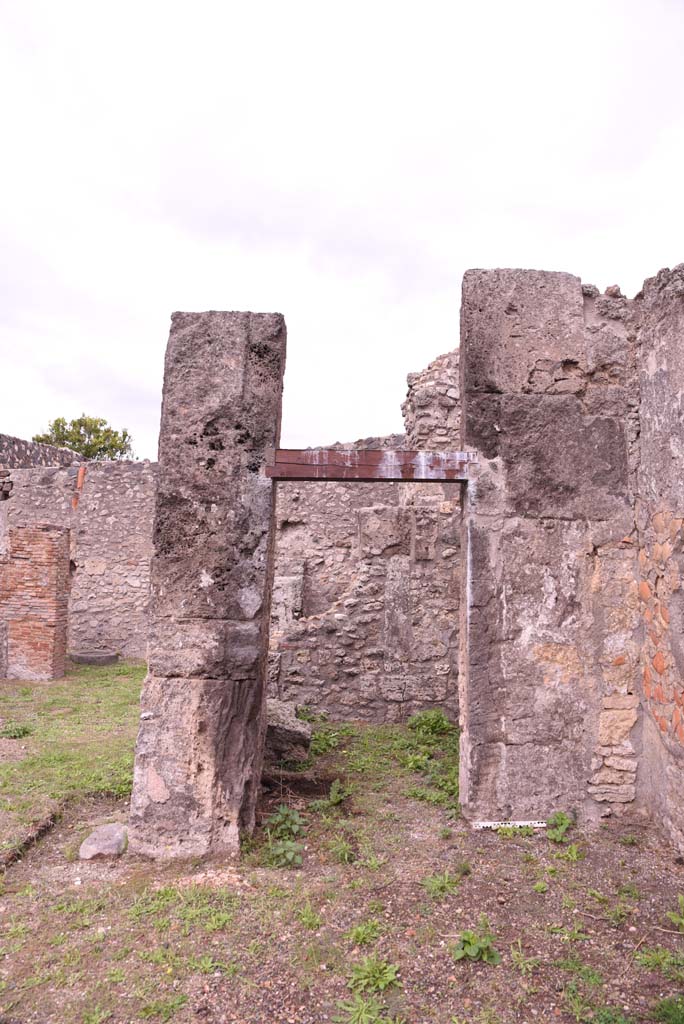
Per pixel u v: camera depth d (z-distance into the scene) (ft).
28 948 9.82
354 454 14.33
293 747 18.86
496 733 14.32
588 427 14.94
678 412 12.84
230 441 14.06
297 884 11.64
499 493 14.70
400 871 12.12
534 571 14.62
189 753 13.25
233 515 13.91
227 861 12.69
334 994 8.80
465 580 14.89
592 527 14.79
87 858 12.76
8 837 13.30
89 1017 8.35
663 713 13.33
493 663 14.42
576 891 11.37
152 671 13.53
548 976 9.09
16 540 35.45
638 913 10.66
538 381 14.98
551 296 15.20
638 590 14.70
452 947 9.75
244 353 14.26
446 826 14.17
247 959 9.53
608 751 14.39
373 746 20.84
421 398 28.12
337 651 24.98
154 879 12.00
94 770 17.72
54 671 35.24
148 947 9.83
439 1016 8.36
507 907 10.87
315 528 33.68
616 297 15.42
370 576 25.30
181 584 13.75
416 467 14.49
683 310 12.78
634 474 14.96
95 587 46.75
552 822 13.91
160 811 13.10
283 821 14.06
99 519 47.24
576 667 14.52
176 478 13.99
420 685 24.66
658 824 13.55
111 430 108.58
